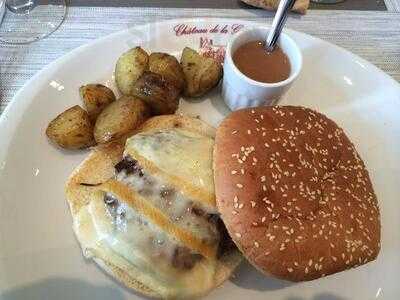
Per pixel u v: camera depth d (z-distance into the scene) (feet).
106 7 0.87
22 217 0.64
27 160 0.68
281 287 0.65
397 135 0.80
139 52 0.73
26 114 0.70
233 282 0.64
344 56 0.85
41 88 0.72
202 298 0.62
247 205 0.57
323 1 0.93
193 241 0.59
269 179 0.59
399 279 0.68
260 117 0.65
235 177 0.58
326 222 0.60
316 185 0.62
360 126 0.81
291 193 0.60
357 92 0.84
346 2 0.94
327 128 0.68
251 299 0.64
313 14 0.91
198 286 0.59
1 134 0.67
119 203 0.60
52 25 0.83
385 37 0.91
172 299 0.59
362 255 0.61
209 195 0.60
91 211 0.62
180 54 0.82
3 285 0.59
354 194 0.64
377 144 0.80
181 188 0.60
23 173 0.67
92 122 0.70
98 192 0.62
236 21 0.85
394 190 0.76
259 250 0.57
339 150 0.67
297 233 0.58
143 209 0.58
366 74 0.85
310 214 0.59
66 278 0.61
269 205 0.58
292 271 0.57
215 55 0.82
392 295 0.67
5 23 0.83
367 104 0.83
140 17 0.87
